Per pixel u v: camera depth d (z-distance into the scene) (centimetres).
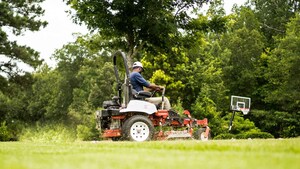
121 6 2181
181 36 2323
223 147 502
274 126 4078
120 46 2355
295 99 3716
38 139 4472
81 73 6084
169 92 2978
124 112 1088
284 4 4866
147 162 317
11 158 377
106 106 1153
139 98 1109
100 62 6072
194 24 2306
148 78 3094
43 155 418
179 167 284
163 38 2273
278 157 348
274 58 3928
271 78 3984
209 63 3300
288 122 3859
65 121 6275
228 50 4141
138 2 2217
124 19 2239
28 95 6831
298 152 433
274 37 4253
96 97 5281
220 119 3109
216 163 308
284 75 3834
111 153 422
